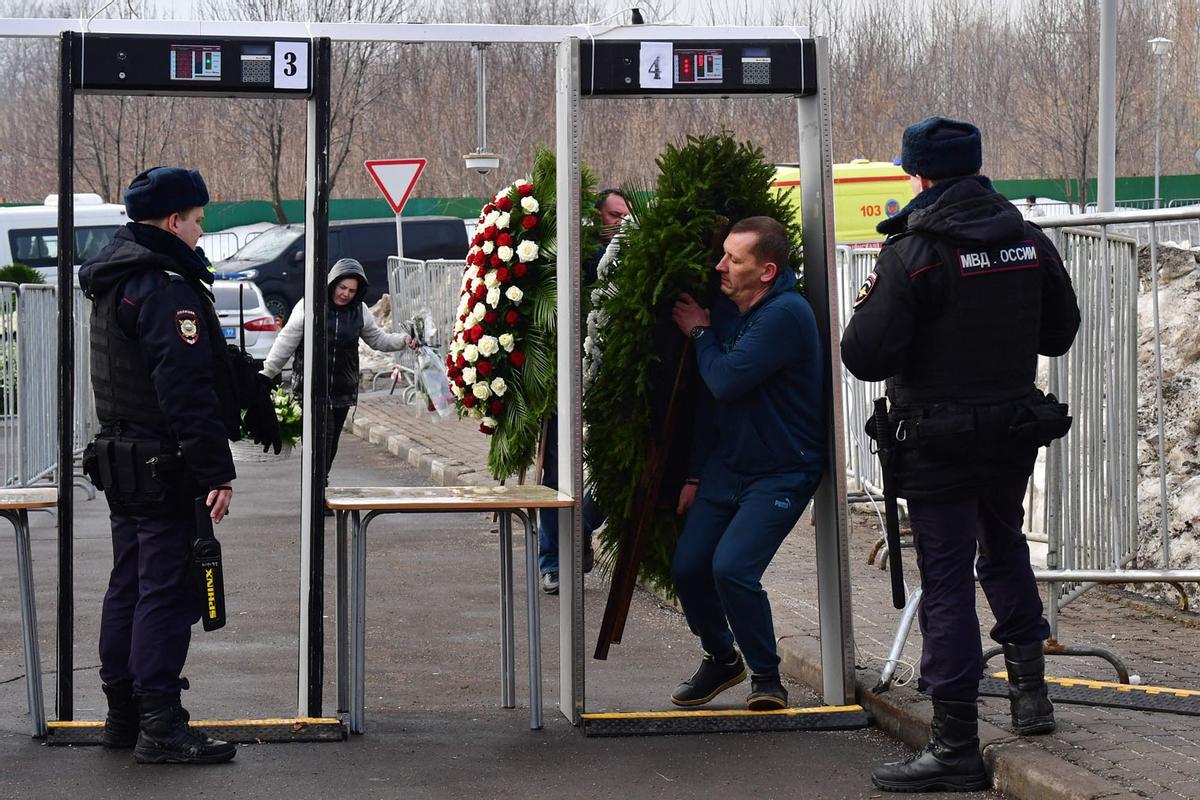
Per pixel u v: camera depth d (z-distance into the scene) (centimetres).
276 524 1090
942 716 491
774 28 562
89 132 2627
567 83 550
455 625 758
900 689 573
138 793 483
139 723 529
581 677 569
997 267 484
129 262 493
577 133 551
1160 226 659
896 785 489
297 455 1463
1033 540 636
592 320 586
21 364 1137
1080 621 702
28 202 2681
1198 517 724
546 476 810
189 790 487
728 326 564
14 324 1130
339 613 568
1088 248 623
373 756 529
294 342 947
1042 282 501
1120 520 634
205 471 491
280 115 2773
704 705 601
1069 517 621
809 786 497
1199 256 746
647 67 550
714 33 556
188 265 501
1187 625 695
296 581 876
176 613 509
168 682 511
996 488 491
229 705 605
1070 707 546
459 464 1322
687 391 577
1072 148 3869
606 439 581
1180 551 730
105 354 504
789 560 865
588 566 760
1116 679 596
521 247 779
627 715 559
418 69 2670
